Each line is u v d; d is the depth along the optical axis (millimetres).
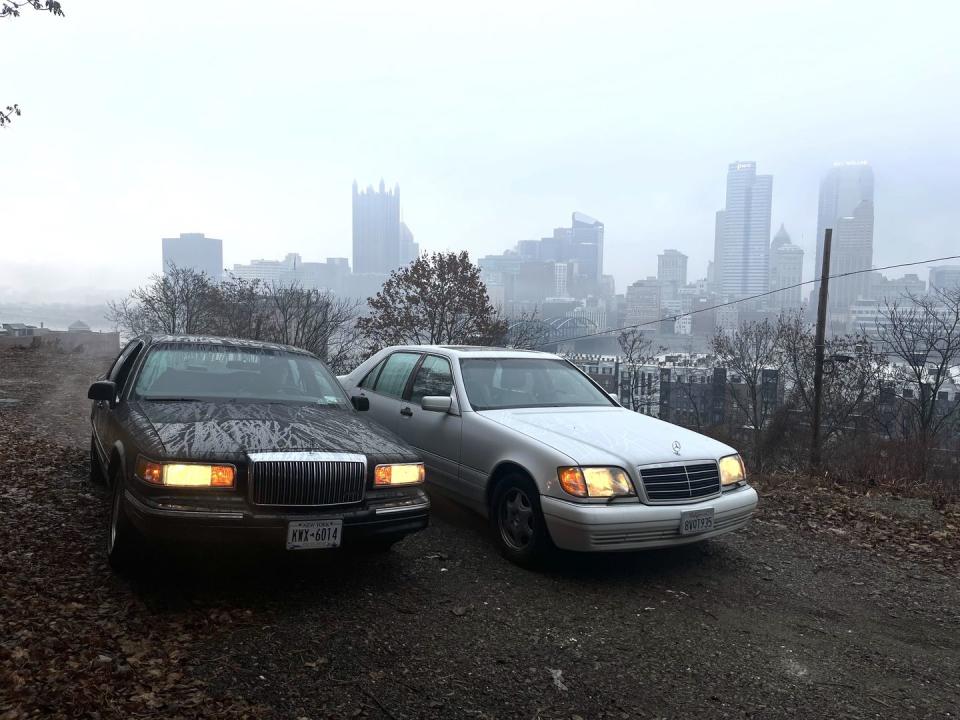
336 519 3924
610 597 4504
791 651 3887
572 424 5426
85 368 20875
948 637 4223
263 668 3256
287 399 5230
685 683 3434
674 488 4805
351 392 7254
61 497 5793
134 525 3865
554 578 4773
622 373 66062
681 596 4621
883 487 9219
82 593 3910
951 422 37812
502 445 5188
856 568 5465
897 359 39375
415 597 4270
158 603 3873
